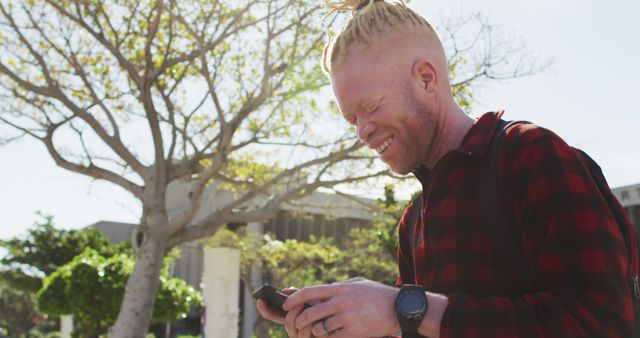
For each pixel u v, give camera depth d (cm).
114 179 1055
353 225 3312
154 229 1035
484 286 119
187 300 1564
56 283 1533
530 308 99
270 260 2156
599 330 96
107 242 2755
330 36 143
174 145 1062
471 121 136
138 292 1023
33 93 1088
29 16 1012
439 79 131
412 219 155
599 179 120
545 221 107
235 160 1213
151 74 991
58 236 2634
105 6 1039
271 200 1084
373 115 127
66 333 1781
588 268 100
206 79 948
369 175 1012
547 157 111
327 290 106
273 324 2170
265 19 958
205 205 2298
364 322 103
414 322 101
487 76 927
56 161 1034
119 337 996
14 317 4044
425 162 137
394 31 127
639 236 123
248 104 984
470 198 122
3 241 2558
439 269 126
